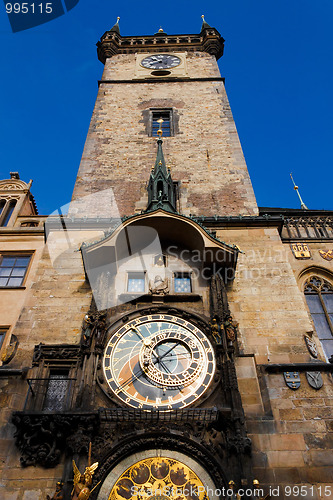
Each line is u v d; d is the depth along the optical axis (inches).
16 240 757.3
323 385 526.3
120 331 578.9
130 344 566.9
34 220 808.9
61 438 470.3
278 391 522.3
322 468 462.0
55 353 559.2
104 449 463.8
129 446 466.6
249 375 541.6
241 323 606.9
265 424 496.7
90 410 483.2
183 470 458.6
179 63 1376.7
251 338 589.0
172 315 598.9
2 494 445.1
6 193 866.8
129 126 1087.6
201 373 535.5
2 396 518.9
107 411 482.0
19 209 827.4
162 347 565.0
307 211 831.7
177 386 524.1
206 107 1152.2
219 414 483.2
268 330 598.2
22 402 518.0
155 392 519.8
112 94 1211.9
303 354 570.3
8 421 497.7
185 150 1003.9
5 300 662.5
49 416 473.7
